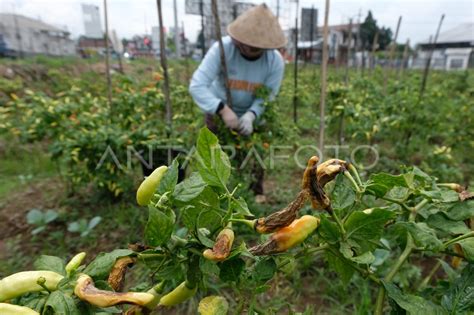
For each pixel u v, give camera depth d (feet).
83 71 38.70
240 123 9.64
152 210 1.88
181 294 2.31
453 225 2.59
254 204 9.59
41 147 16.75
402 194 2.91
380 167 14.20
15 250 8.58
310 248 2.61
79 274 1.86
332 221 2.52
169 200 2.13
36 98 12.20
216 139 2.08
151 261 2.15
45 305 1.74
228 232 2.07
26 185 12.76
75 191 11.88
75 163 11.05
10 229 9.72
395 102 16.62
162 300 2.34
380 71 48.16
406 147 15.31
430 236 2.43
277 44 8.97
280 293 6.81
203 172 2.14
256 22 8.80
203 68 9.57
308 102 25.31
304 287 7.02
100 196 11.37
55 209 10.78
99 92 25.81
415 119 15.52
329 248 2.59
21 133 11.68
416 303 2.48
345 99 15.62
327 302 6.67
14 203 11.25
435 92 21.52
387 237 5.41
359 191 2.60
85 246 8.78
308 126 20.22
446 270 3.75
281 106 24.16
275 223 2.11
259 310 2.70
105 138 10.25
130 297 1.70
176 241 2.14
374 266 6.10
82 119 11.55
